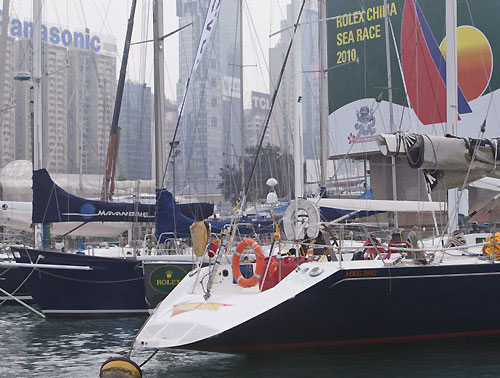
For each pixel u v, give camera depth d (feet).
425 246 40.75
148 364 33.17
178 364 32.91
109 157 66.69
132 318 50.88
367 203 42.11
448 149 33.32
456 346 34.35
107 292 51.06
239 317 29.30
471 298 32.91
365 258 37.86
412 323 32.53
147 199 65.72
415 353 33.04
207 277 35.55
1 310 56.39
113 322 49.03
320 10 64.95
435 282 31.94
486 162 33.94
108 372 28.30
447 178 34.42
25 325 47.93
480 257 35.22
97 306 51.03
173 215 53.26
